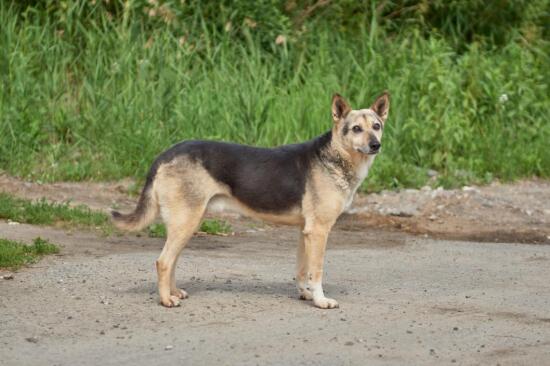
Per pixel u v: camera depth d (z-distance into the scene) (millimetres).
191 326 8133
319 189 8992
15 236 11625
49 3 18234
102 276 9922
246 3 18891
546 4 21141
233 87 17250
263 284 9953
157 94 16891
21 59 17000
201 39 18531
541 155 17828
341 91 17906
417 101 17906
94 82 17078
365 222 14219
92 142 16250
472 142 17469
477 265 11406
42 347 7465
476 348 7672
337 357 7320
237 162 8984
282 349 7488
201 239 12531
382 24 20547
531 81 18922
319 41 19250
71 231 12352
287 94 17594
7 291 9133
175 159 8828
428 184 16312
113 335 7820
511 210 15172
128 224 8875
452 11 21000
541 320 8633
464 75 18719
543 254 12289
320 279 9016
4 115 16031
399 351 7531
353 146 8969
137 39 17906
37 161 15609
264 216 9133
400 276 10633
